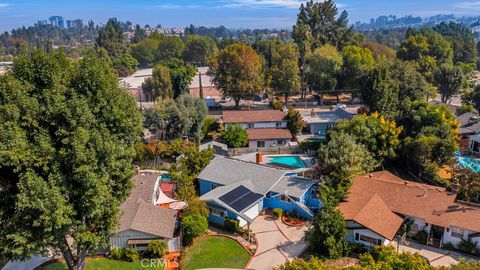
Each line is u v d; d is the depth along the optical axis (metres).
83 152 20.22
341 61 97.44
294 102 99.06
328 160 41.09
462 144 59.81
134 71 153.88
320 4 121.44
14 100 20.12
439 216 34.09
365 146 49.09
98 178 21.17
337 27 122.56
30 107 20.20
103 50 155.88
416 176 49.25
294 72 92.94
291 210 39.62
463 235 32.59
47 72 21.61
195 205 35.47
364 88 72.38
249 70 90.50
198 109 65.88
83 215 22.03
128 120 23.89
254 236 35.25
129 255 29.45
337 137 44.94
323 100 101.00
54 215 19.14
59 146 21.36
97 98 22.45
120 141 23.67
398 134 51.38
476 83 119.31
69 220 20.16
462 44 155.75
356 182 40.38
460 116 69.50
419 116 53.75
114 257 29.73
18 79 21.14
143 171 52.69
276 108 87.81
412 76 71.62
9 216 21.34
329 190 37.66
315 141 61.88
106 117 22.83
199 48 176.12
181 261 30.05
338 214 32.66
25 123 20.12
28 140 20.44
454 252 32.69
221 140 64.62
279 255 32.12
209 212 37.81
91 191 20.55
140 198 35.78
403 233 34.62
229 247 33.38
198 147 59.19
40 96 21.25
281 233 36.00
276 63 99.31
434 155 47.44
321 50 97.81
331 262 31.09
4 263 26.44
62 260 28.95
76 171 19.95
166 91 96.00
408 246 33.62
